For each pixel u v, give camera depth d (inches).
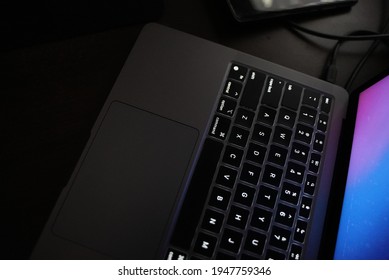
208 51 16.5
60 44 15.7
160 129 15.1
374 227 13.3
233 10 17.3
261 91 16.3
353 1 18.8
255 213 14.6
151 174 14.4
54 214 13.3
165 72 15.8
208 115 15.6
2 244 13.1
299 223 14.9
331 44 18.6
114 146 14.5
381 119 14.9
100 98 15.5
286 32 18.4
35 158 14.2
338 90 17.1
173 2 17.5
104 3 16.2
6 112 14.5
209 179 14.7
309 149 16.0
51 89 15.2
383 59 18.7
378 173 14.1
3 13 14.9
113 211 13.7
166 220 14.0
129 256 13.4
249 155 15.3
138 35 16.3
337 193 15.4
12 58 15.2
